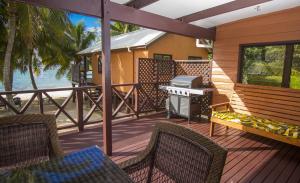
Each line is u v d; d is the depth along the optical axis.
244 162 2.92
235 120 3.56
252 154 3.18
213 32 4.95
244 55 4.68
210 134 3.98
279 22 3.96
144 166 1.50
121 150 3.28
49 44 11.56
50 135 1.68
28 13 8.16
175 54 8.88
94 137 3.88
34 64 13.20
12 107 3.65
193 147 1.30
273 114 3.86
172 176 1.40
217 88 5.16
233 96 4.51
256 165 2.83
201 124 4.84
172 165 1.41
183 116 5.08
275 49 4.16
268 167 2.78
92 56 12.08
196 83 4.90
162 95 6.27
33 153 1.62
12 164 1.55
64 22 9.85
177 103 5.07
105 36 2.86
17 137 1.56
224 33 4.87
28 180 1.12
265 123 3.38
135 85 5.46
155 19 3.47
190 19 4.05
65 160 1.34
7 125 1.52
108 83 3.00
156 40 7.94
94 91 7.83
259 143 3.63
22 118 1.58
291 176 2.56
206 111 5.47
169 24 3.72
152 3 3.17
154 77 6.02
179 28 3.94
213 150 1.18
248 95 4.26
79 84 11.33
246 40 4.49
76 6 2.55
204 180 1.20
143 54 8.11
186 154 1.33
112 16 2.89
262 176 2.55
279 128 3.09
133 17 3.14
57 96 13.51
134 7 3.23
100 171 1.22
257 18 4.27
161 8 3.61
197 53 9.92
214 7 3.63
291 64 3.96
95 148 1.52
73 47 14.41
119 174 1.20
